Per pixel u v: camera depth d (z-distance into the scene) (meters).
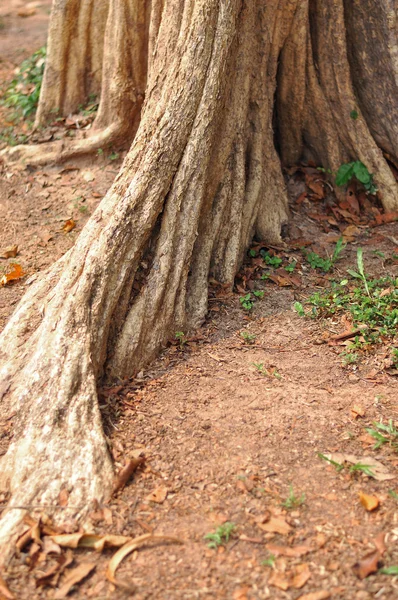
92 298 4.36
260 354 4.62
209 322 4.91
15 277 5.38
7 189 6.45
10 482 3.63
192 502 3.51
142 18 6.30
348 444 3.86
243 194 5.36
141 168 4.77
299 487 3.58
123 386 4.30
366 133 6.21
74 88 7.16
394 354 4.53
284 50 6.02
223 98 5.03
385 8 5.90
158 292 4.59
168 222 4.75
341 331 4.80
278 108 6.36
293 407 4.14
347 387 4.31
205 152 4.86
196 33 4.93
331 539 3.28
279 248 5.65
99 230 4.66
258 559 3.20
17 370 4.27
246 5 5.29
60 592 3.07
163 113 4.95
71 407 3.88
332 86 6.18
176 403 4.18
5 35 11.20
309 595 3.02
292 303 5.12
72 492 3.51
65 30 6.93
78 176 6.53
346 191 6.32
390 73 6.07
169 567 3.18
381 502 3.48
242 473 3.66
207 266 5.04
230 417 4.06
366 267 5.52
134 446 3.85
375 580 3.08
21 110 7.75
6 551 3.24
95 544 3.27
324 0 5.96
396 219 6.11
